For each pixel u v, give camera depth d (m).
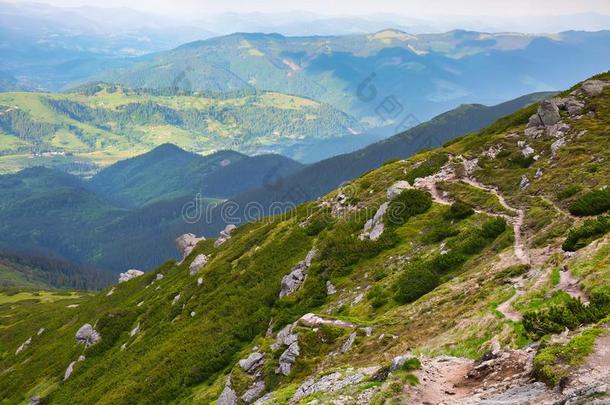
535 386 16.38
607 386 13.87
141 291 134.62
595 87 79.81
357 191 87.69
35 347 127.06
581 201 38.72
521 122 87.75
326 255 65.69
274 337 54.47
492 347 22.03
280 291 70.69
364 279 54.12
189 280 107.44
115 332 102.19
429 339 27.50
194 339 71.00
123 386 70.38
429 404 18.17
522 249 37.34
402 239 58.09
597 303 20.75
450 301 33.06
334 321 39.16
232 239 120.69
